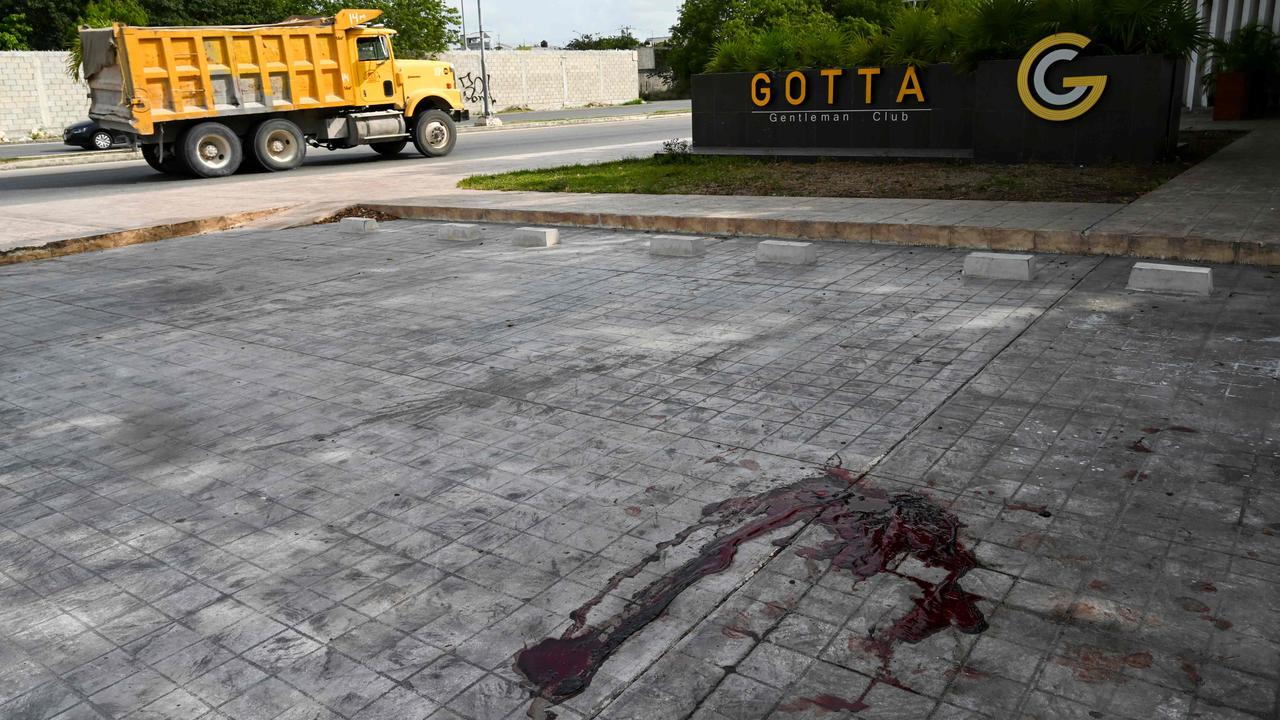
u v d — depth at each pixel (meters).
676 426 4.48
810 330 5.95
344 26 20.23
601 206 11.01
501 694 2.60
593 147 22.17
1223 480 3.63
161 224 11.49
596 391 5.03
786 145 15.30
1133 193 9.70
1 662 2.84
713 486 3.82
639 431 4.44
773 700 2.53
